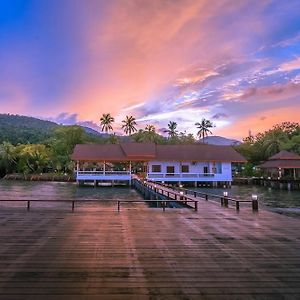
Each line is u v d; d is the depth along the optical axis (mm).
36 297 5223
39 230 10797
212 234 10359
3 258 7434
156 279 6121
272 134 73812
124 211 15727
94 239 9477
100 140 88750
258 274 6453
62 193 39875
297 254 7988
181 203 19188
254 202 16547
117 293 5434
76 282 5926
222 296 5348
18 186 51562
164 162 54219
